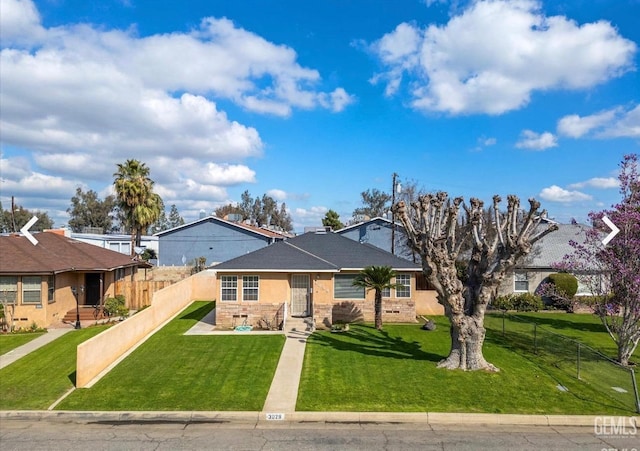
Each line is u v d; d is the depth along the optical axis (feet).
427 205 51.13
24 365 52.26
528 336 62.69
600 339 67.21
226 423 37.37
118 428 36.32
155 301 69.92
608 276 56.90
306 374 47.85
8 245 76.64
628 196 56.54
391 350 57.72
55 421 37.81
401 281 77.61
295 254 76.54
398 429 36.24
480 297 49.85
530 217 47.24
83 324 74.64
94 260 85.61
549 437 34.88
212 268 71.26
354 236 136.36
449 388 44.16
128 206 148.05
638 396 41.34
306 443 33.40
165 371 48.78
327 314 71.97
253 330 69.26
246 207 367.66
